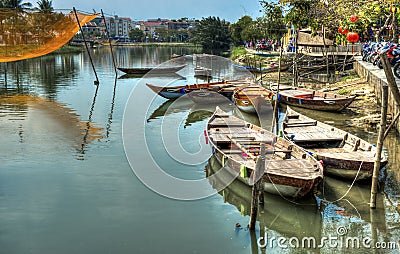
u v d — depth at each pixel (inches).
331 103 737.0
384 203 385.7
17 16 879.7
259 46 2049.7
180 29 5792.3
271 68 1358.3
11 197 407.5
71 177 461.4
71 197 409.4
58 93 1054.4
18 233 340.8
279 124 706.2
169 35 5359.3
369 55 978.7
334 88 908.6
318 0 906.1
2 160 511.5
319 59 1253.1
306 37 1253.1
